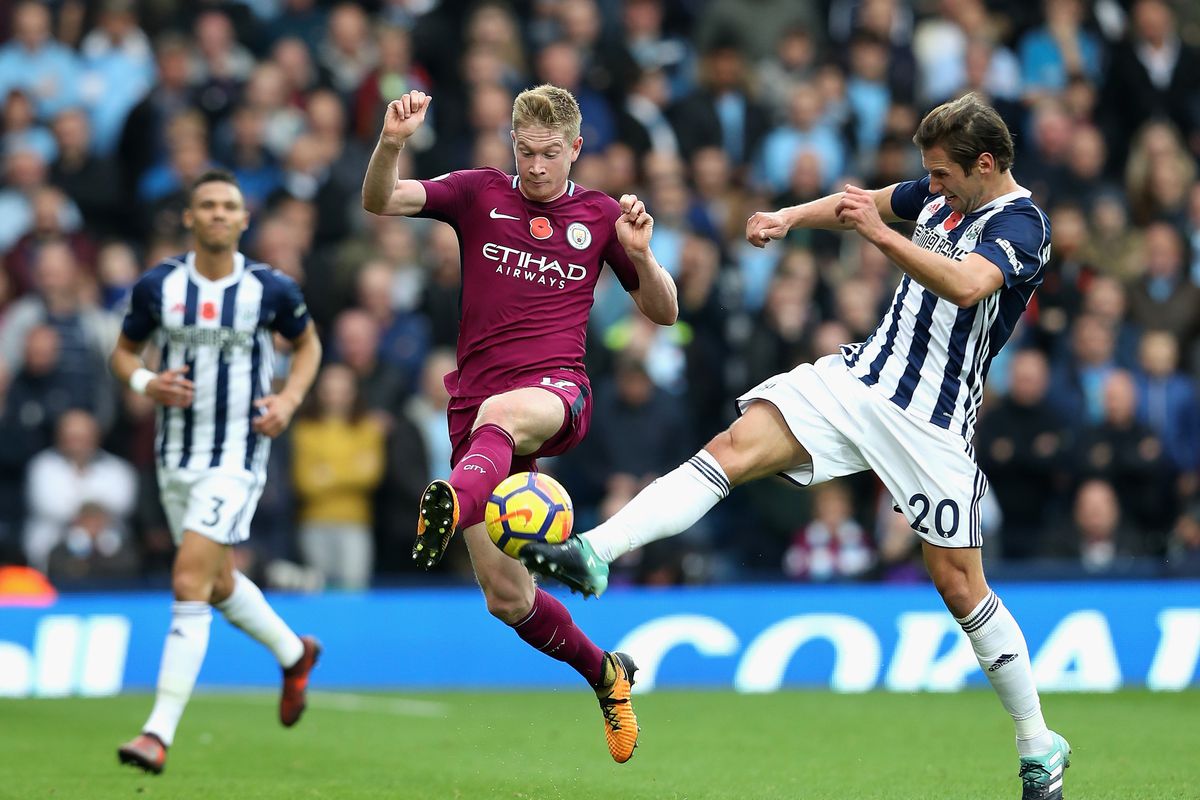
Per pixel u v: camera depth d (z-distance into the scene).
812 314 44.62
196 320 25.80
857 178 50.47
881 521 41.03
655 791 22.64
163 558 40.28
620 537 18.92
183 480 25.88
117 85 49.91
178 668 24.70
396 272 44.66
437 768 25.19
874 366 19.62
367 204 19.95
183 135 45.72
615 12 53.94
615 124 48.84
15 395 41.28
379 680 37.03
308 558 39.91
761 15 52.69
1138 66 54.12
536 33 52.56
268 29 52.16
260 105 47.25
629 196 19.97
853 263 47.41
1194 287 46.69
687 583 39.34
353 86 50.38
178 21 51.88
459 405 20.69
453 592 37.81
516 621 20.94
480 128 47.09
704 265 44.78
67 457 40.03
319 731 29.72
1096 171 50.72
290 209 44.66
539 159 19.98
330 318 44.28
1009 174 19.59
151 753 23.95
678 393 43.94
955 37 54.12
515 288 20.47
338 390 40.06
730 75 50.69
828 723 30.58
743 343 44.09
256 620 26.58
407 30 51.25
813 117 49.94
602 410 41.81
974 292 18.38
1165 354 44.03
